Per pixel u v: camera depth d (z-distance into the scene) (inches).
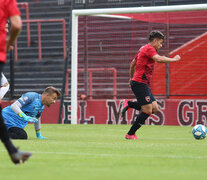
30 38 2605.8
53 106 1892.2
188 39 1863.9
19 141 997.8
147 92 1093.1
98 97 1905.8
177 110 1788.9
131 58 1978.3
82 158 700.7
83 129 1523.1
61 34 2544.3
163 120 1803.6
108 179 515.5
